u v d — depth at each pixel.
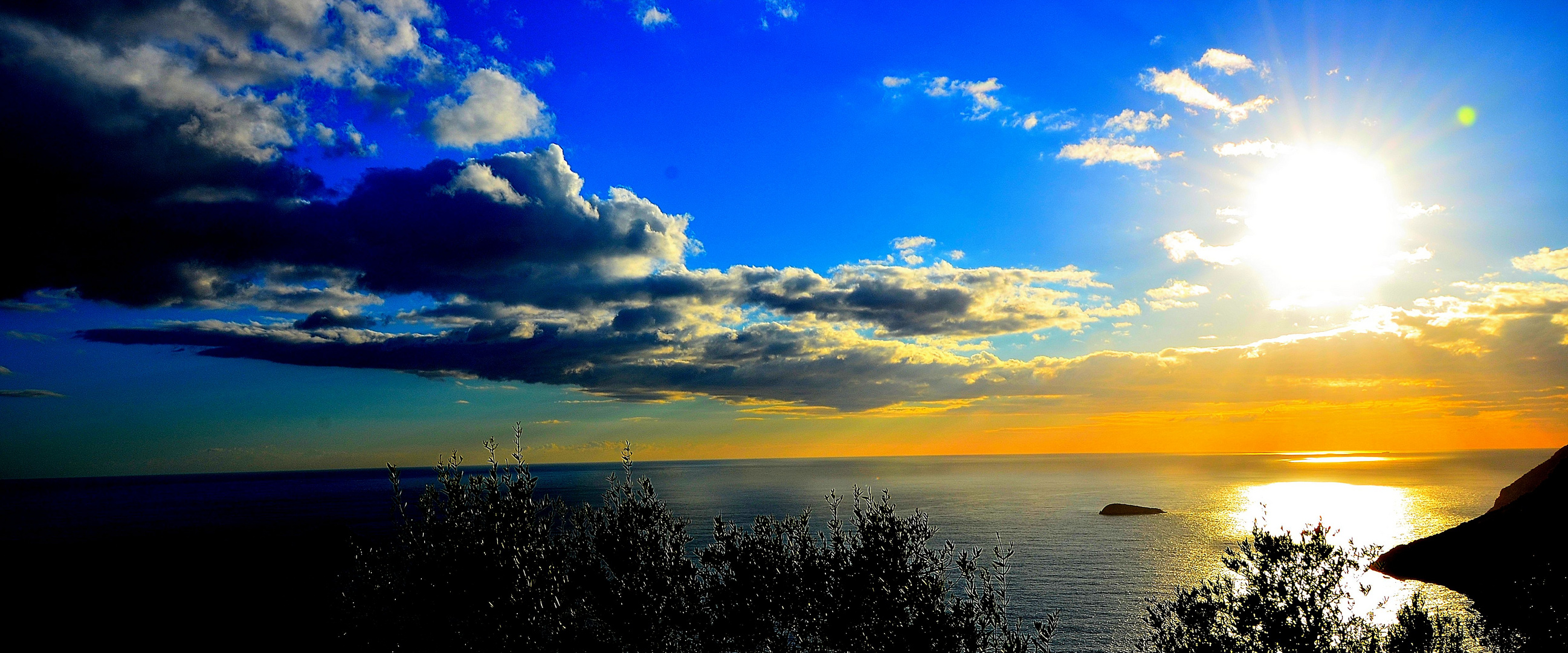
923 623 15.80
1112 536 122.81
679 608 16.44
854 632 16.45
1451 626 20.27
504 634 14.92
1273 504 188.88
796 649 16.89
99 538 128.50
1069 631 58.31
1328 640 17.97
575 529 16.97
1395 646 19.44
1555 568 20.42
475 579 15.13
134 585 66.56
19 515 195.50
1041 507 186.88
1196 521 146.00
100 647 47.62
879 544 16.78
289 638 42.41
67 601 61.53
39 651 48.00
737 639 16.66
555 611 15.48
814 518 110.62
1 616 56.66
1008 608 66.44
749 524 112.12
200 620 50.88
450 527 15.77
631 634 15.56
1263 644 18.33
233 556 80.81
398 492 16.19
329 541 94.19
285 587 57.91
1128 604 67.44
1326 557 18.56
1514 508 68.00
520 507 16.25
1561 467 68.00
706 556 17.38
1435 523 141.62
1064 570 87.56
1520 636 20.23
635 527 16.78
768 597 16.89
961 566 17.28
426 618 15.29
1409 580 66.81
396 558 15.79
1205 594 19.69
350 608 15.41
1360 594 62.53
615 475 17.81
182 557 81.69
